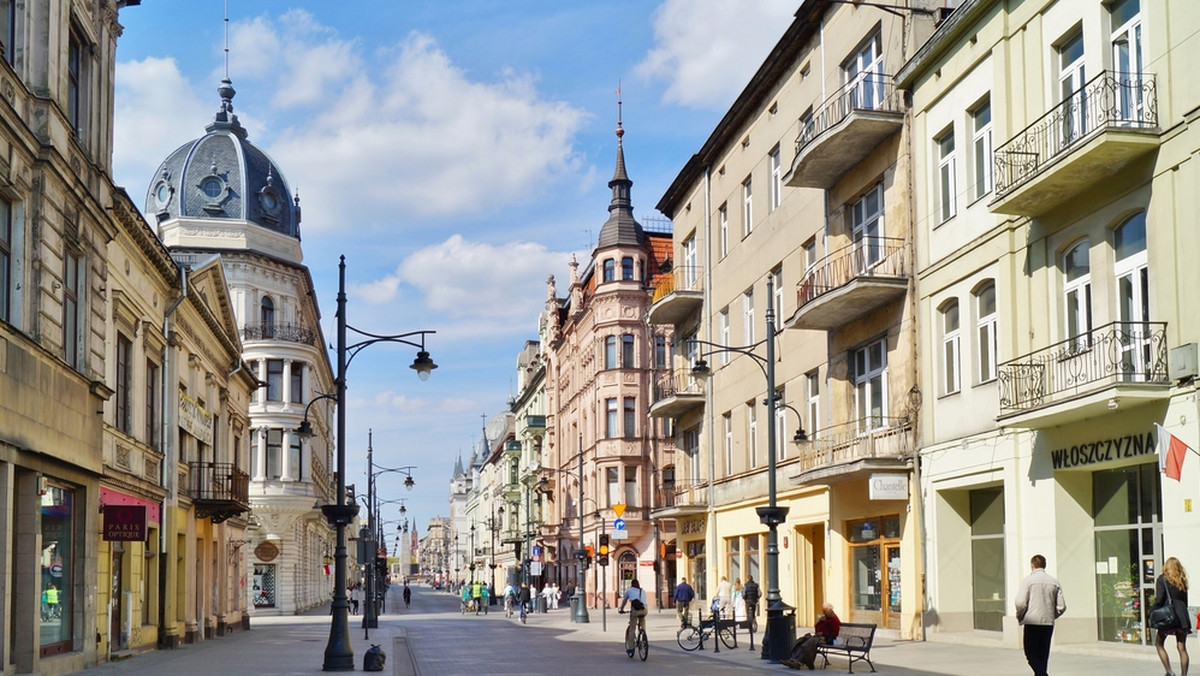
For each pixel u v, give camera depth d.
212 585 39.84
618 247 65.69
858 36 29.55
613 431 64.75
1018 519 22.38
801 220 33.44
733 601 33.16
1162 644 15.11
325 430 89.88
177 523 32.69
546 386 89.00
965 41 24.48
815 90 32.44
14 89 19.52
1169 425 18.03
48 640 21.22
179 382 33.53
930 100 26.05
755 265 37.62
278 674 21.94
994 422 23.09
